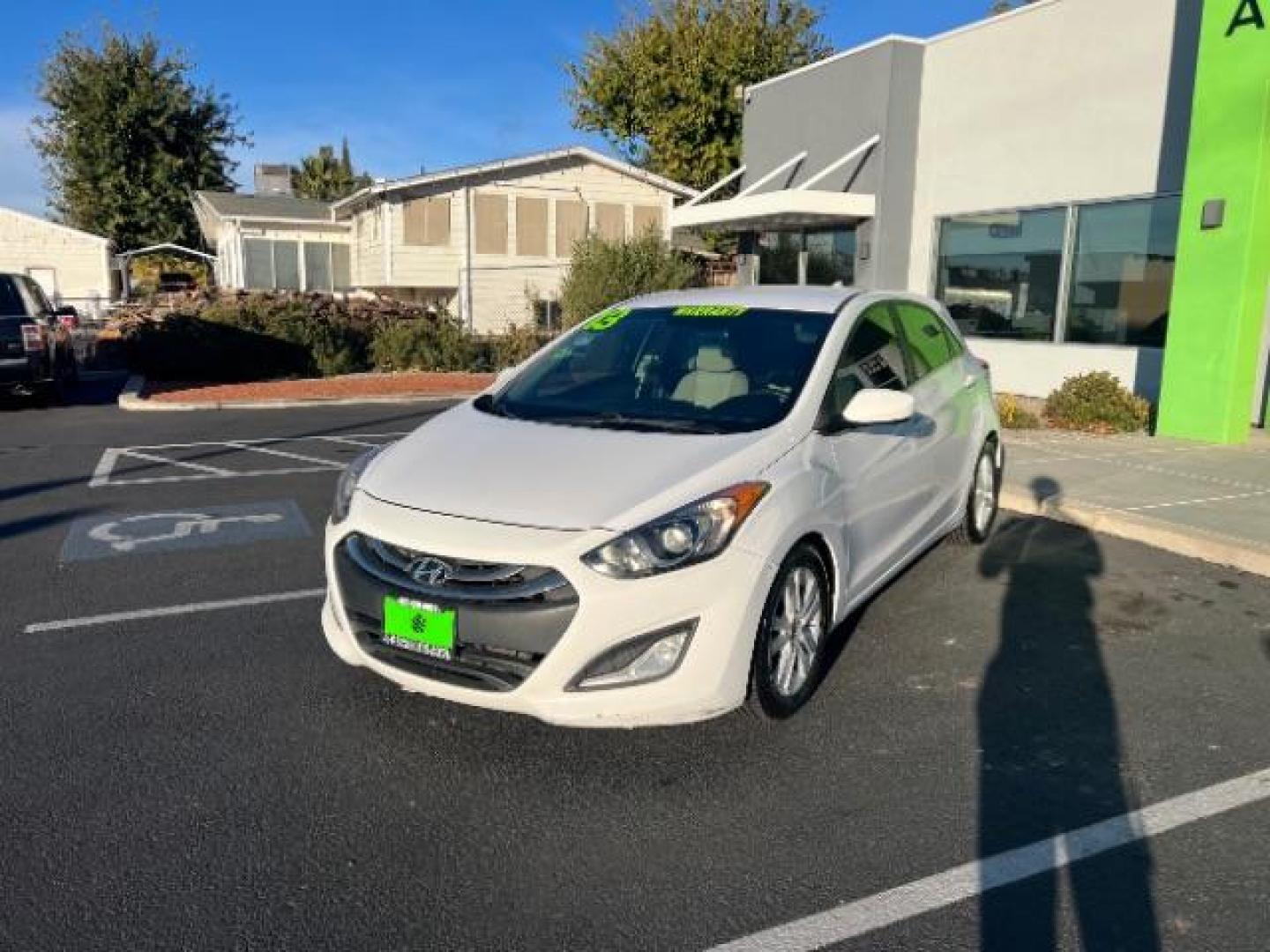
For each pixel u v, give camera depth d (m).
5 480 8.59
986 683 4.37
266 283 30.98
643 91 30.03
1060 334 13.20
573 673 3.32
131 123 40.16
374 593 3.55
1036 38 13.21
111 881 2.92
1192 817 3.30
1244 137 9.27
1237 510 6.95
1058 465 8.68
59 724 3.91
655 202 28.84
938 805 3.38
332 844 3.12
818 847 3.12
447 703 4.11
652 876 2.97
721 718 4.00
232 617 5.14
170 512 7.41
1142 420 10.93
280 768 3.58
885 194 15.22
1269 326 10.95
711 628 3.44
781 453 3.93
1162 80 11.66
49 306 15.31
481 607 3.36
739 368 4.52
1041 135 13.26
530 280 27.52
